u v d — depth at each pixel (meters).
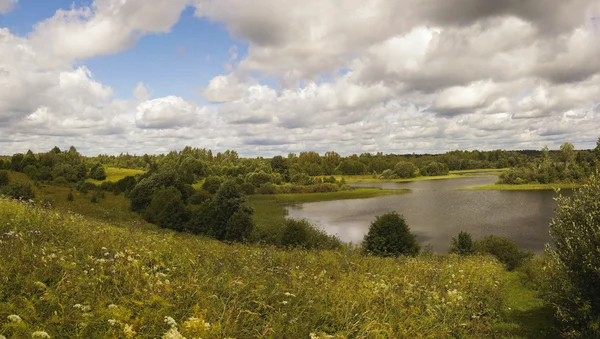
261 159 189.50
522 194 87.25
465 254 28.36
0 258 6.36
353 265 15.45
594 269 10.50
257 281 8.19
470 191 99.06
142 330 4.88
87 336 4.54
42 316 4.89
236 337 5.37
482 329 10.86
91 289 5.79
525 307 14.55
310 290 8.45
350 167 194.25
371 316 7.58
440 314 9.39
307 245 30.25
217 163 178.50
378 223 29.45
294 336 6.07
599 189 11.74
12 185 45.09
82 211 44.97
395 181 158.50
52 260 6.80
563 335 11.05
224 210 39.94
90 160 184.50
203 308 5.93
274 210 70.44
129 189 76.88
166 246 11.12
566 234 11.81
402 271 14.64
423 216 61.00
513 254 27.61
